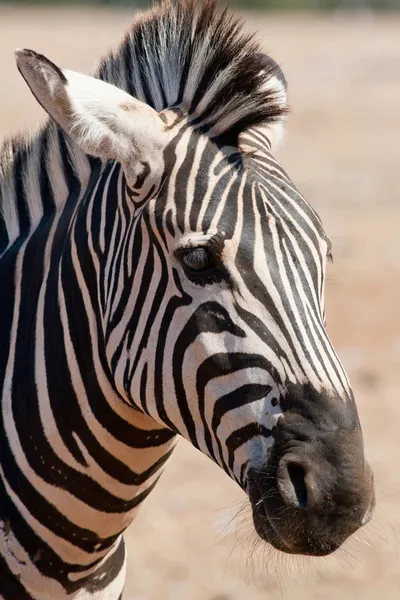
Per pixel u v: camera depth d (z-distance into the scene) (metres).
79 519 9.70
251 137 9.26
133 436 9.49
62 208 10.16
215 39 9.22
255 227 8.48
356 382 27.25
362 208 44.72
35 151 10.52
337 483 8.11
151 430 9.52
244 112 8.84
